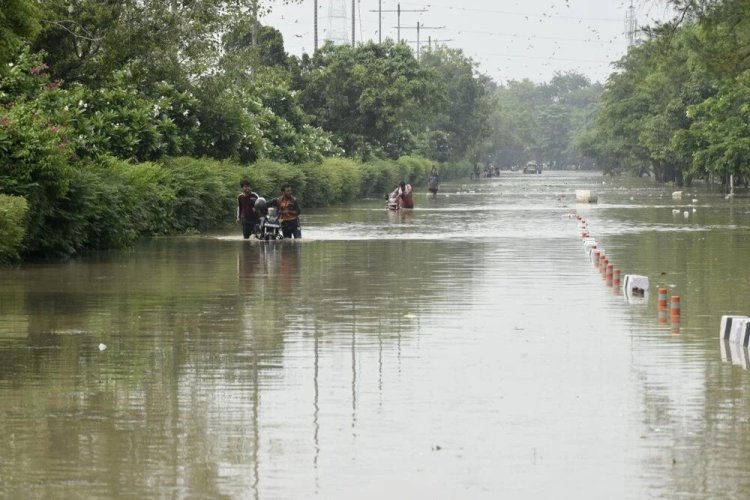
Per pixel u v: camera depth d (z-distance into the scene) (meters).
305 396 27.02
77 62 89.00
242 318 39.91
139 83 95.69
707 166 168.12
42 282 51.34
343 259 63.97
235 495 19.36
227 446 22.47
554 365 30.98
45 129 63.41
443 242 77.62
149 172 80.00
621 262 62.41
